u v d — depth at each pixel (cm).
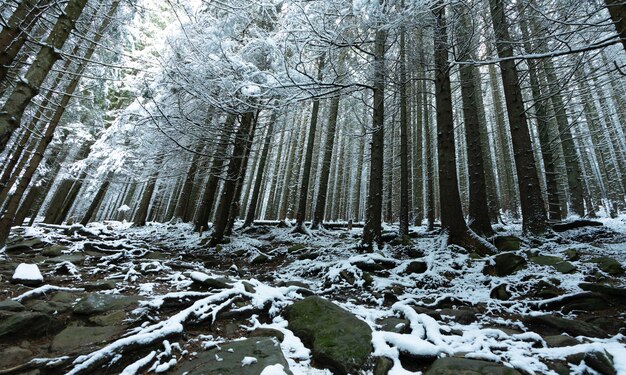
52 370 269
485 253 675
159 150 1005
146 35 1248
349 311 390
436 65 771
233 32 748
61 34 436
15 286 480
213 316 385
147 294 476
